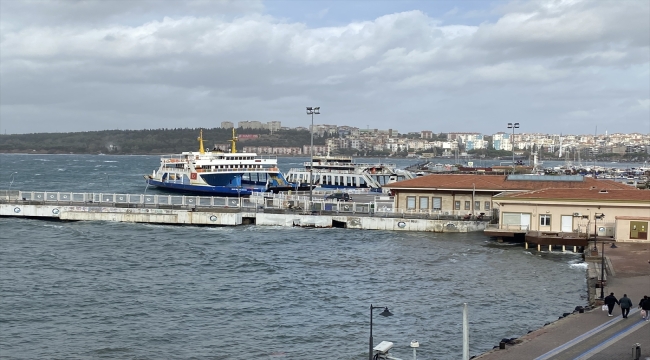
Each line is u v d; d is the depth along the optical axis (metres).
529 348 41.44
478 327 53.25
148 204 120.06
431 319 55.62
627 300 48.34
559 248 88.12
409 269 75.69
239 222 111.88
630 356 39.41
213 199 118.31
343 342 50.12
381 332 52.34
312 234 102.38
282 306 60.22
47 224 112.00
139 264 78.81
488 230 93.00
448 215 106.38
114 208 116.50
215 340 50.78
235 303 61.28
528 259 81.25
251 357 47.03
